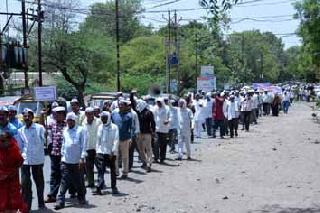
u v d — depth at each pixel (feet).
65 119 42.32
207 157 69.51
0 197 33.94
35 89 81.66
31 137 38.70
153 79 205.36
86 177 48.57
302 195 44.19
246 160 66.33
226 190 47.03
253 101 130.52
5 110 36.73
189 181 51.80
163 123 64.18
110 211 39.19
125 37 348.18
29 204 38.58
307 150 76.13
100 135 45.52
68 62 181.16
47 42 178.29
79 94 182.70
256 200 42.52
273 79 464.24
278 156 69.72
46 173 57.47
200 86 152.25
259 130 113.60
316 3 106.42
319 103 153.89
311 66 136.26
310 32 108.27
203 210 39.27
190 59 227.61
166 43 199.62
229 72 273.13
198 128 96.22
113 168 45.60
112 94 99.66
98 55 188.14
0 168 33.86
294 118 154.30
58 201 40.09
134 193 46.09
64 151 40.42
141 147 58.59
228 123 98.22
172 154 72.95
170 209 39.75
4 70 118.11
